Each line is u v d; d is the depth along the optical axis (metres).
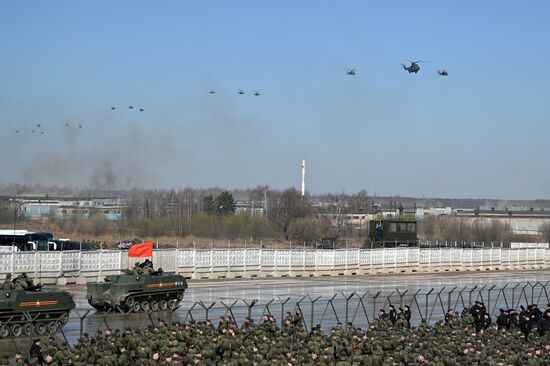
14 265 62.62
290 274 83.25
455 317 44.78
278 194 170.38
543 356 36.88
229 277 78.38
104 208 174.75
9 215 139.12
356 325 50.12
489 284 80.44
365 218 183.12
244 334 37.47
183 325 37.06
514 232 178.38
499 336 40.53
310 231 139.75
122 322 49.09
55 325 44.78
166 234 135.25
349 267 88.62
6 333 42.91
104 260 69.31
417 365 33.78
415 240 107.19
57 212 176.75
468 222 175.12
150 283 52.91
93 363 32.38
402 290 71.62
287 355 33.50
